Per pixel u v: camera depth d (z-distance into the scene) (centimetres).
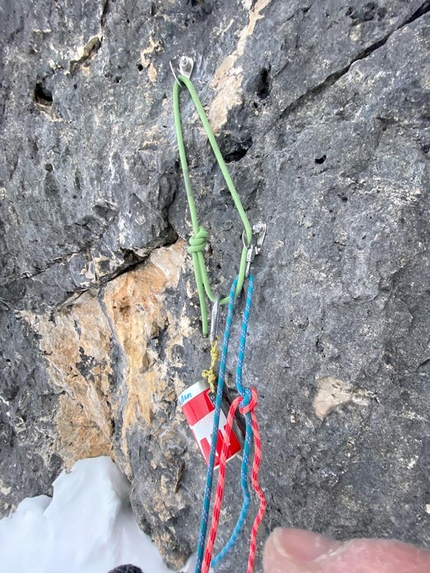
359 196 70
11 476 150
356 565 71
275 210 81
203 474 107
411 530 76
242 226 86
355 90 72
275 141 81
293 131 79
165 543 121
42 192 108
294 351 79
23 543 135
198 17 90
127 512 137
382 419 74
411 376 71
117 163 94
